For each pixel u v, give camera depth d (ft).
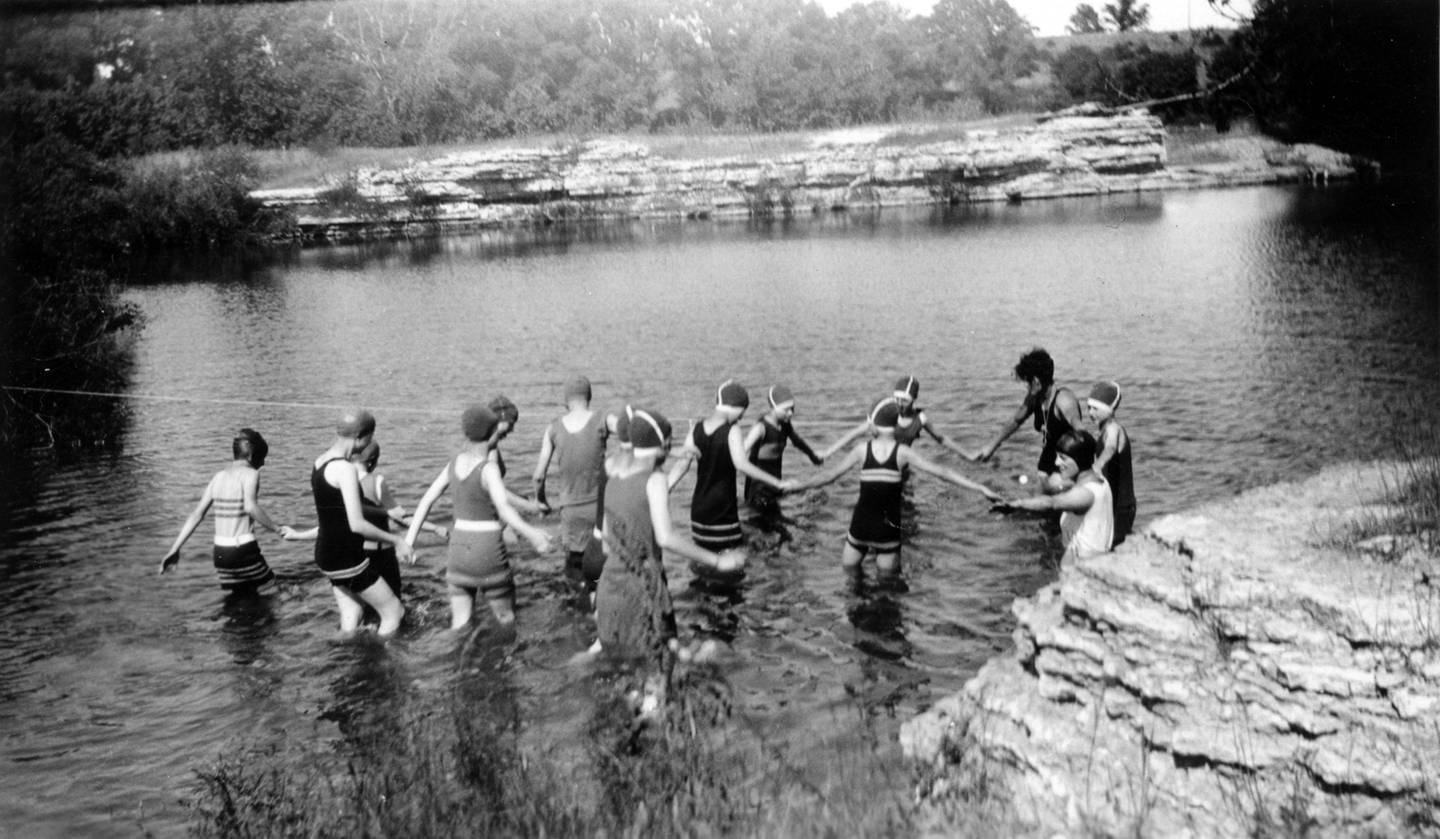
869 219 157.99
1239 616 17.30
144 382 65.26
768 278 100.73
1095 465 27.17
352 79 209.15
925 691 22.53
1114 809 16.71
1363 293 74.69
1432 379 48.52
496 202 182.50
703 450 30.27
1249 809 15.98
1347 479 24.75
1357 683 15.94
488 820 17.26
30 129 102.12
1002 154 173.68
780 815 16.74
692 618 26.53
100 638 27.12
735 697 22.25
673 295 93.56
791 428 35.70
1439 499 21.20
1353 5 117.39
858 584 28.50
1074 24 208.95
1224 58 154.40
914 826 16.38
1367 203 123.34
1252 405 45.96
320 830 17.58
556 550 31.94
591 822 17.08
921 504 34.91
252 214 165.68
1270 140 151.23
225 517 29.99
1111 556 20.52
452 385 61.05
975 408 48.78
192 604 29.27
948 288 87.97
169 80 192.34
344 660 25.23
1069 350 61.00
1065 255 104.47
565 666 23.99
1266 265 90.17
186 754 21.39
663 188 183.21
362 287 111.45
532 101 211.61
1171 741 17.17
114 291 106.11
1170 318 69.51
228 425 52.60
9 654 26.25
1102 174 171.22
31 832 18.76
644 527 23.65
